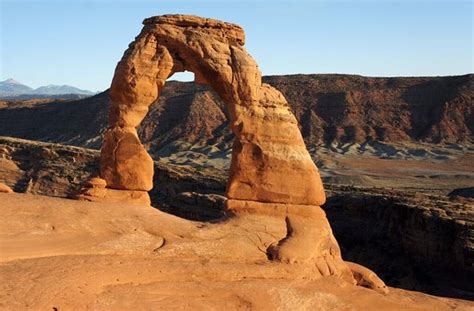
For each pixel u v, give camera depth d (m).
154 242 16.55
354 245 45.66
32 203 16.69
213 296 15.17
